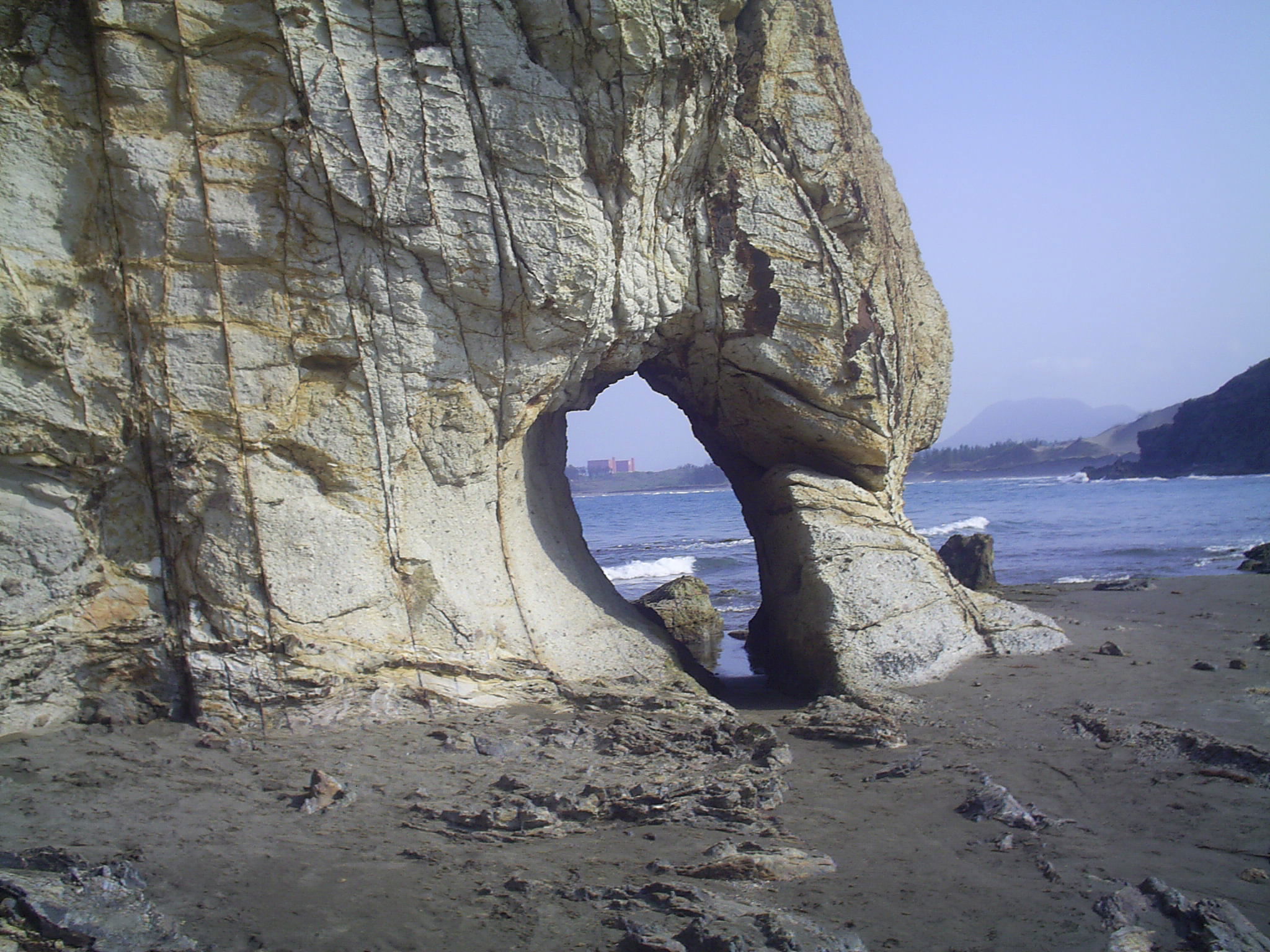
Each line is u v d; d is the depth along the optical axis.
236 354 7.36
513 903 4.72
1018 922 4.62
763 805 6.21
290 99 7.33
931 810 6.18
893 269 11.20
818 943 4.27
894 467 11.46
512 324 8.31
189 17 7.10
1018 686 9.08
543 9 8.00
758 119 10.11
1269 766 6.58
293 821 5.71
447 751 7.04
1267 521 36.44
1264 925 4.56
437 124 7.67
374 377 7.77
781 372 10.30
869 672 9.26
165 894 4.70
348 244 7.60
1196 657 10.13
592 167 8.44
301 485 7.62
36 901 4.21
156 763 6.44
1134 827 5.80
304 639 7.40
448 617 8.09
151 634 7.26
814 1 10.35
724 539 40.75
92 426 7.06
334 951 4.24
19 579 6.86
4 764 6.16
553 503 10.96
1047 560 25.77
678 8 8.37
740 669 12.67
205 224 7.21
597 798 6.11
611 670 8.96
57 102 7.00
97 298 7.11
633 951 4.24
